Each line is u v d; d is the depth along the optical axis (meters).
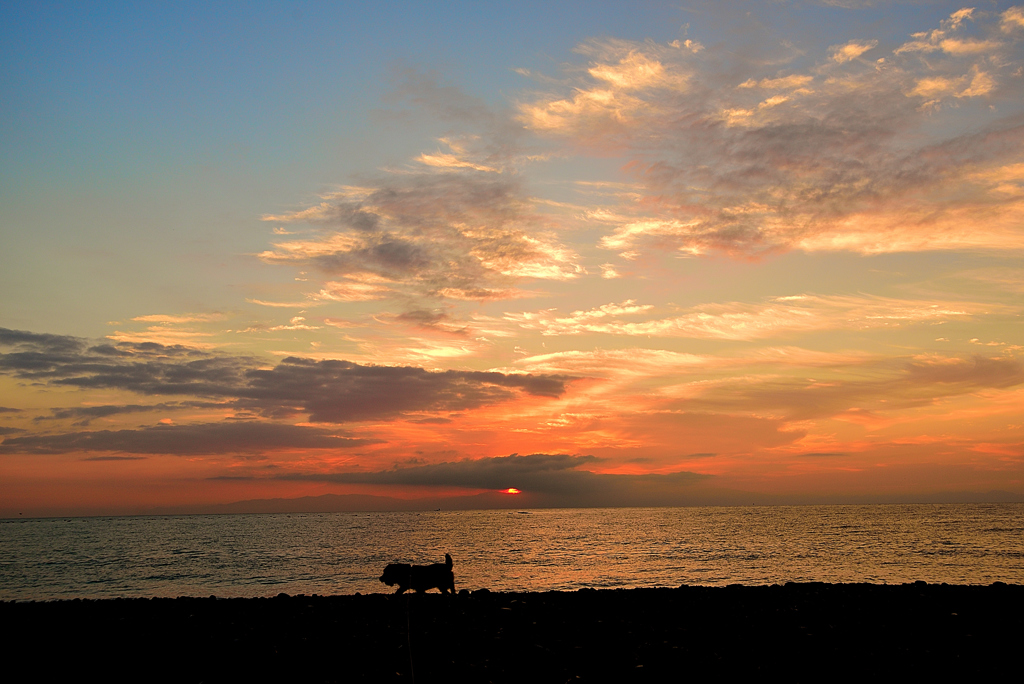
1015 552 59.75
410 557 62.16
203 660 13.98
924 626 16.25
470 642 15.08
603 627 16.33
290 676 12.99
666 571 44.94
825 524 139.12
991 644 14.73
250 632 16.11
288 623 17.00
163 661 13.95
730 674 12.93
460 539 97.50
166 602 20.20
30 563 59.88
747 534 99.12
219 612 18.48
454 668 13.35
